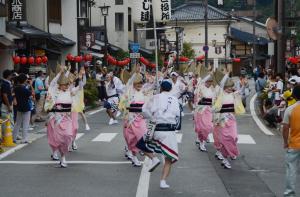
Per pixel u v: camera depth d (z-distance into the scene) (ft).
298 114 28.71
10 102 52.80
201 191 32.94
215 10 260.01
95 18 179.93
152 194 32.14
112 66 139.85
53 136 41.19
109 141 55.98
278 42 74.95
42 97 73.00
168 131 33.78
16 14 95.30
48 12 121.80
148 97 41.98
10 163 42.75
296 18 87.86
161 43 175.52
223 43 254.06
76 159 44.73
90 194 32.09
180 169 40.32
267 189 33.50
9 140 52.16
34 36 96.73
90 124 72.84
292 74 71.26
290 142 29.19
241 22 294.25
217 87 42.06
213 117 42.11
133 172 39.19
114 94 72.43
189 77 65.31
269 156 46.68
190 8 262.06
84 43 131.44
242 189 33.45
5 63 92.79
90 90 100.83
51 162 43.24
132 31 196.95
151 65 120.06
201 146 49.55
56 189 33.42
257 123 74.43
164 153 33.71
